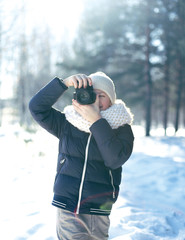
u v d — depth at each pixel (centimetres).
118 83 2664
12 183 506
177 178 580
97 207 186
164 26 2089
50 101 202
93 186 185
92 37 2673
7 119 2788
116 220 359
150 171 644
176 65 2502
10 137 955
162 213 396
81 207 183
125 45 2416
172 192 502
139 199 462
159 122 5431
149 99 2144
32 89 2492
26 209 381
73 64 2628
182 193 494
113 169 197
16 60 2173
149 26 2144
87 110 183
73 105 188
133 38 2416
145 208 416
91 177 187
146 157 818
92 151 188
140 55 2480
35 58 2534
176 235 326
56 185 190
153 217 374
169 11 2119
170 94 3059
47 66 2761
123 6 2364
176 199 466
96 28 2497
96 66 2594
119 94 2645
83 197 184
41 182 518
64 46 2900
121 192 495
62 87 199
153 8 2108
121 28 2398
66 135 197
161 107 3325
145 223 352
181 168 659
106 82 194
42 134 1204
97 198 185
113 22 2377
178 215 395
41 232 310
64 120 208
